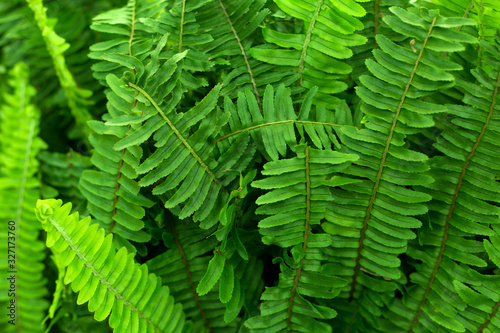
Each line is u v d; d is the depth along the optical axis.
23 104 0.75
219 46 0.61
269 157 0.60
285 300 0.61
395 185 0.59
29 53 0.79
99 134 0.60
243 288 0.63
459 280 0.59
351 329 0.64
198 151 0.58
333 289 0.60
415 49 0.56
